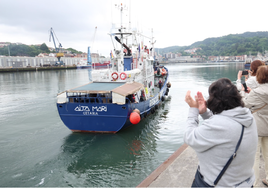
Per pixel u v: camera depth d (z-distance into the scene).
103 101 11.84
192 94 26.95
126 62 17.28
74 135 12.08
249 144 1.84
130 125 12.91
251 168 1.97
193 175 4.12
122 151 10.08
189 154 4.96
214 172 1.95
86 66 109.62
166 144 10.81
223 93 1.93
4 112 17.86
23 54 161.12
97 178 7.91
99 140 11.33
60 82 42.75
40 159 9.47
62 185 7.53
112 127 11.68
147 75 18.66
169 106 19.48
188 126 2.20
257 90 3.22
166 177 4.11
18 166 8.88
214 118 1.95
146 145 10.70
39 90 30.48
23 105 20.48
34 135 12.45
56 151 10.24
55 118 15.92
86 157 9.57
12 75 64.06
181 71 74.06
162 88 20.95
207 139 1.90
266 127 3.33
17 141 11.59
